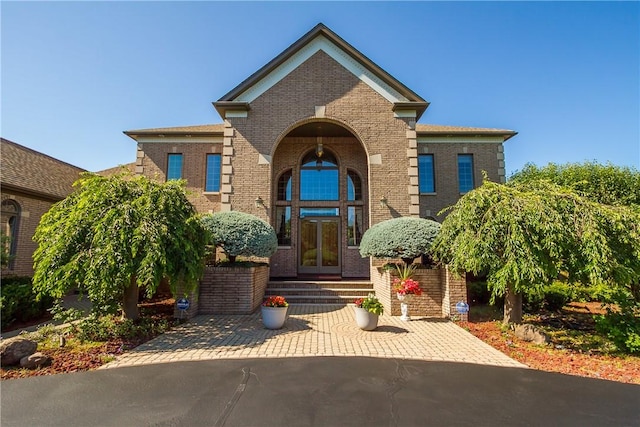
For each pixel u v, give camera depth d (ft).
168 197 24.75
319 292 36.27
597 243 19.63
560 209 21.76
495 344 21.01
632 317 20.79
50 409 11.98
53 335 21.54
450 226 25.80
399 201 39.99
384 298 32.68
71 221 22.18
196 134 51.01
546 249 21.08
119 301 25.16
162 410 11.94
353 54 42.04
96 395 13.17
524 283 21.63
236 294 29.94
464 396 13.25
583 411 12.02
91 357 17.71
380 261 38.01
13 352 16.26
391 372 15.98
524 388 14.10
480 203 23.31
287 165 48.93
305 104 41.52
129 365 16.76
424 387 14.16
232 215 32.76
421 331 24.32
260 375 15.47
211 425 10.89
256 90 41.86
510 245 21.35
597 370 16.48
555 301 31.48
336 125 43.91
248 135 40.93
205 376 15.31
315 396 13.17
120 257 20.93
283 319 24.70
